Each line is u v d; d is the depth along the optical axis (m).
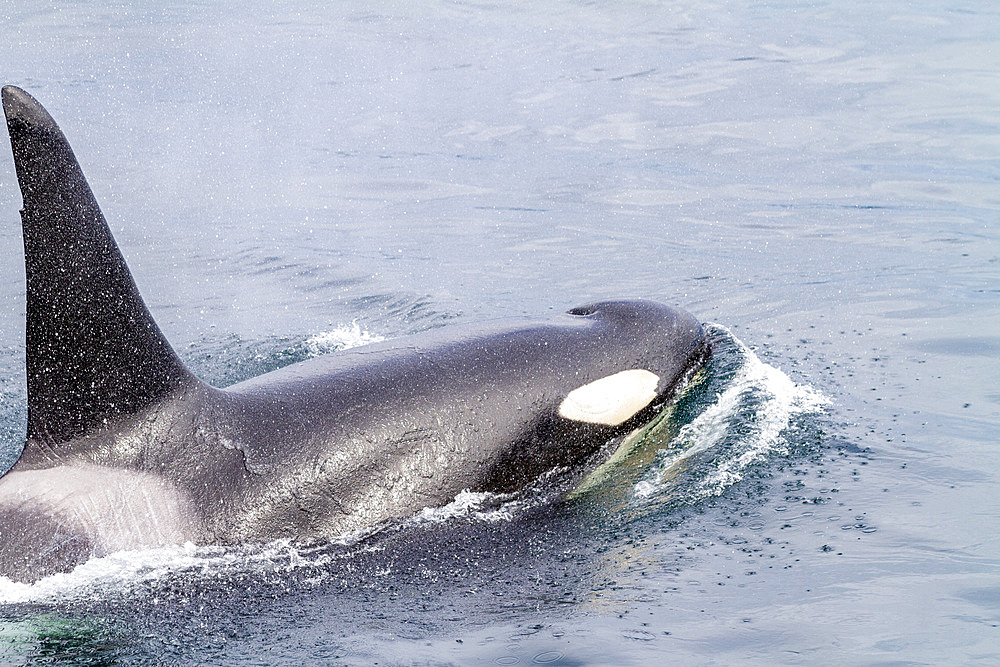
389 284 45.78
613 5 108.56
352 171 63.94
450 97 79.88
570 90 80.12
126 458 22.69
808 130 68.06
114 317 22.17
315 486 23.59
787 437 28.09
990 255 45.88
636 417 28.55
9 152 65.00
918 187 56.78
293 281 46.59
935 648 18.83
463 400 25.88
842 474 26.06
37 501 22.03
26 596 21.03
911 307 39.53
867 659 18.61
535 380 27.06
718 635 19.67
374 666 19.19
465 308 42.38
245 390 25.02
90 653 19.73
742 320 38.88
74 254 21.36
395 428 24.80
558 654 19.33
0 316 42.09
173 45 95.12
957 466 26.30
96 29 100.25
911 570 21.56
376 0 114.62
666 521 24.50
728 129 69.19
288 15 108.19
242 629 20.66
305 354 37.22
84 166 63.97
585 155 65.81
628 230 52.44
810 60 85.25
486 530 24.64
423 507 24.58
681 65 85.81
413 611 21.27
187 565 22.20
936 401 30.52
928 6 102.06
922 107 71.50
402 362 26.42
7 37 96.00
